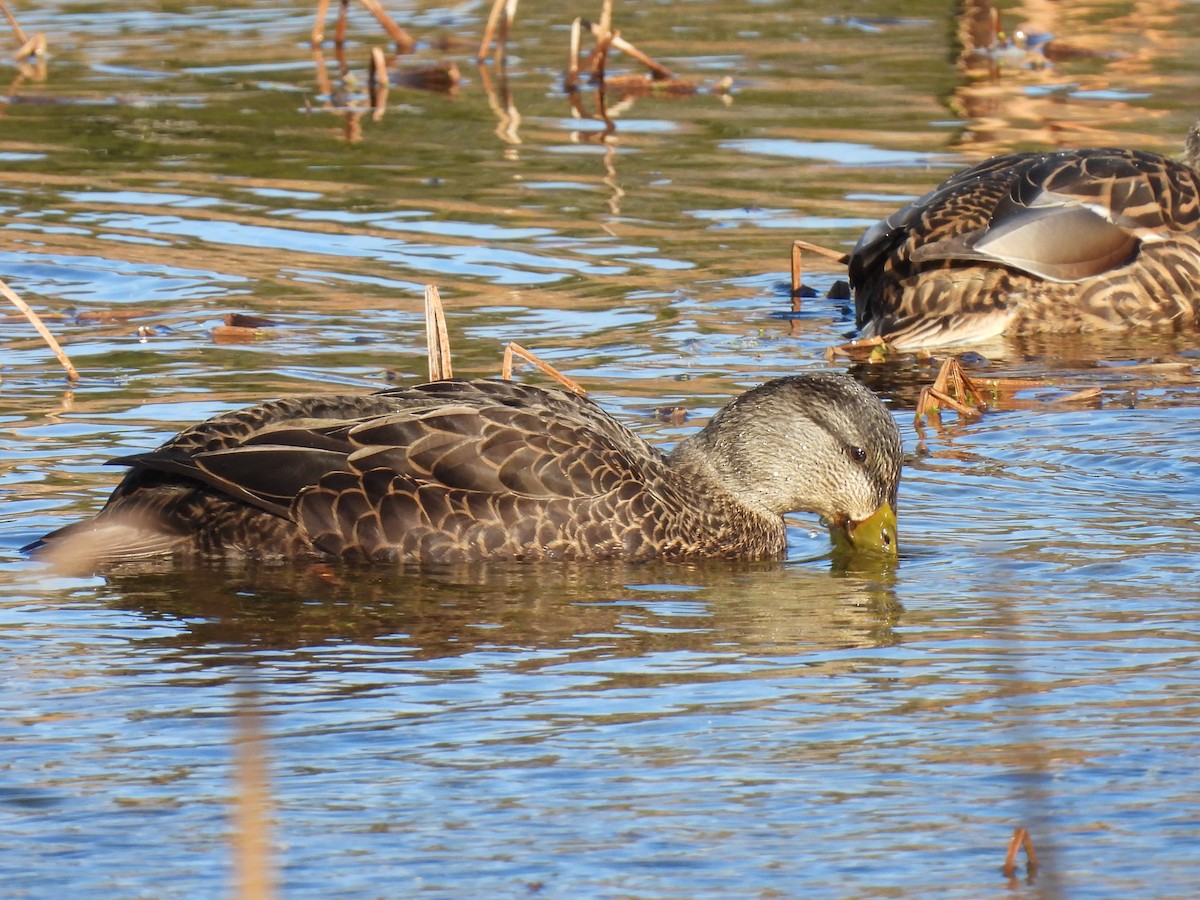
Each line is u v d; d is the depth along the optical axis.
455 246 20.00
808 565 12.56
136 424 14.55
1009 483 13.70
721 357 16.94
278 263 19.36
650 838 7.94
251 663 10.18
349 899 7.41
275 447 12.03
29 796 8.43
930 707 9.46
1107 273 17.94
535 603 11.38
